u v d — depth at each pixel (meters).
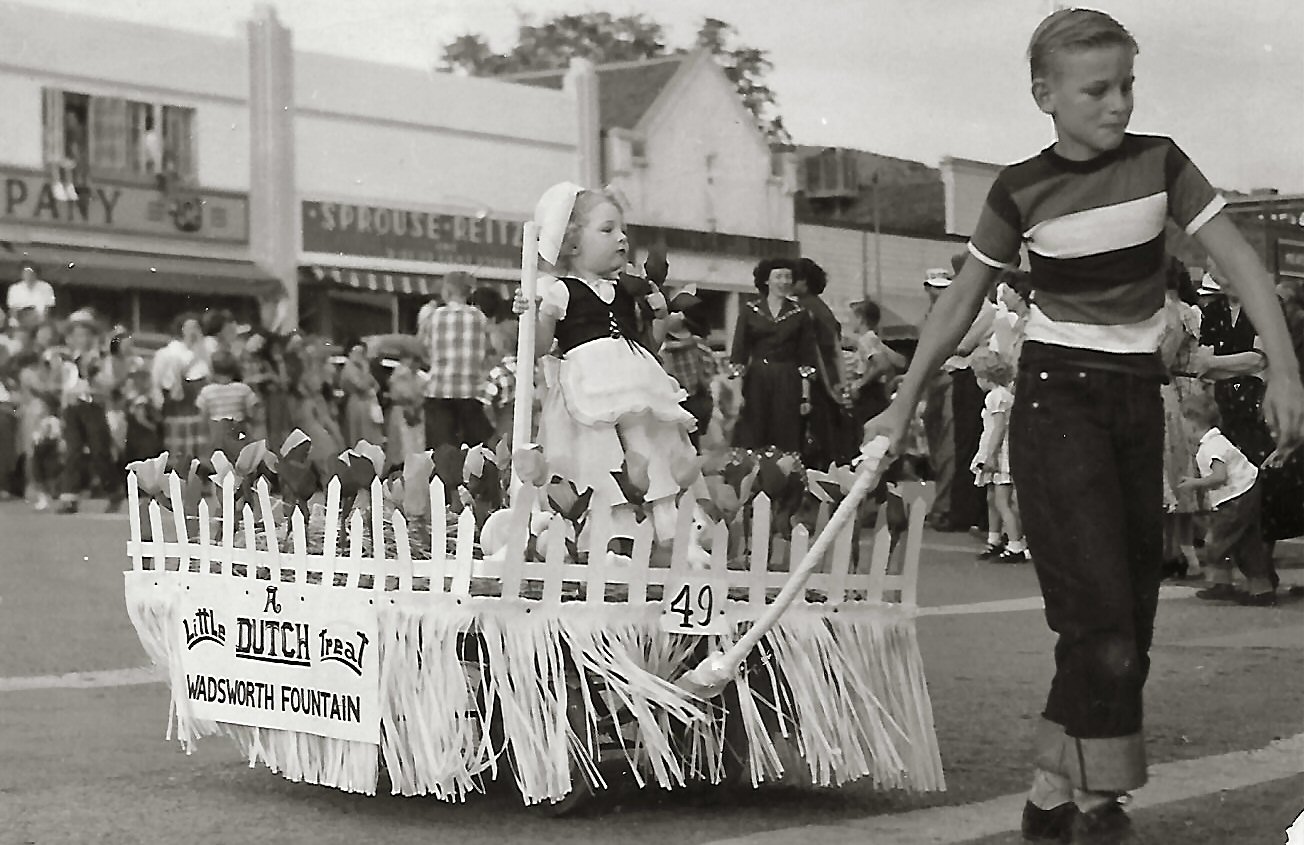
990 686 6.03
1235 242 3.60
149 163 27.67
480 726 3.89
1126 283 3.63
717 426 12.04
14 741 4.98
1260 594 8.73
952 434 12.96
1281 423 3.52
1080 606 3.60
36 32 26.48
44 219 26.52
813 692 4.00
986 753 4.82
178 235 27.94
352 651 3.94
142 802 4.18
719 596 3.93
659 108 33.97
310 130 29.47
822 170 31.67
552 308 4.34
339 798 4.20
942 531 13.04
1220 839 3.83
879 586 4.14
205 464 4.39
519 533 3.77
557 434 4.32
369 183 30.23
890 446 3.69
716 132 34.28
